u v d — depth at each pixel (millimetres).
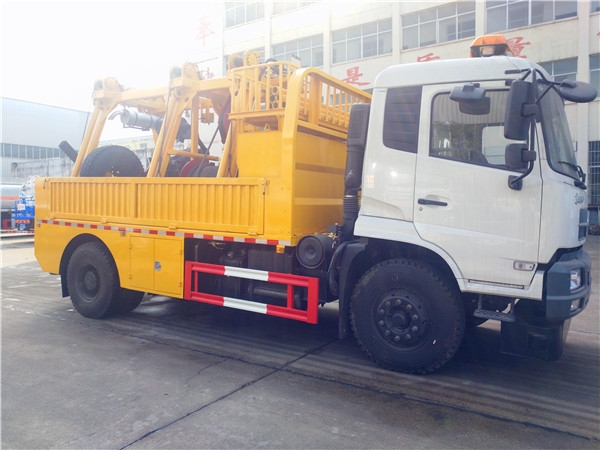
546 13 18672
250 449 3125
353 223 4777
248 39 26859
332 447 3164
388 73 4465
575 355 5113
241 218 5117
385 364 4512
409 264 4367
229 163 5621
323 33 24109
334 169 5688
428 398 3955
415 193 4285
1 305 7348
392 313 4418
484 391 4113
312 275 4906
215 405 3785
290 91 4824
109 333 5836
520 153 3742
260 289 5215
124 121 7453
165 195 5746
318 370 4590
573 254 4121
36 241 7188
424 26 21297
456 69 4184
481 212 4039
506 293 3961
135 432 3338
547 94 4152
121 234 6137
